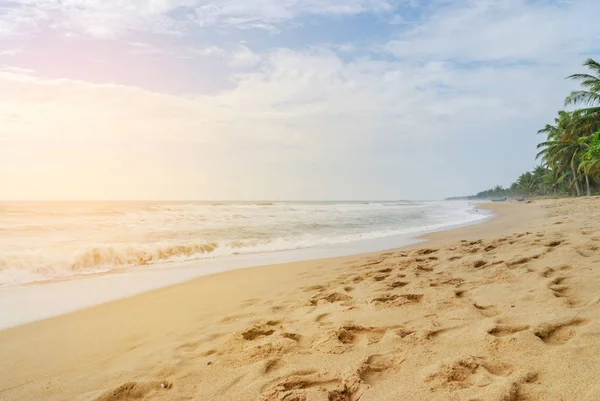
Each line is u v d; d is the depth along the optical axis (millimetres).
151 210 24750
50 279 6238
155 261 8148
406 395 1926
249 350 2770
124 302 4754
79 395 2340
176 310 4316
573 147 39875
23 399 2318
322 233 13766
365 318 3262
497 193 143375
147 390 2305
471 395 1836
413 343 2570
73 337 3455
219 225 15914
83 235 11555
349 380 2146
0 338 3445
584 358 2025
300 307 4012
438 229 14891
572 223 10922
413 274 4973
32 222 14984
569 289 3428
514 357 2168
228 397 2145
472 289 3887
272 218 20812
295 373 2338
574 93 27906
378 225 17297
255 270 6871
